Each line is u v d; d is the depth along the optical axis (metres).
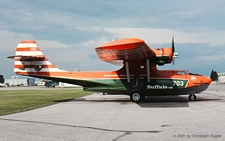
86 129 7.74
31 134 7.12
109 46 12.92
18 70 18.80
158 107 13.49
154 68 17.31
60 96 25.75
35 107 14.62
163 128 7.62
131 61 16.75
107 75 17.98
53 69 18.72
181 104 14.95
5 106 15.30
